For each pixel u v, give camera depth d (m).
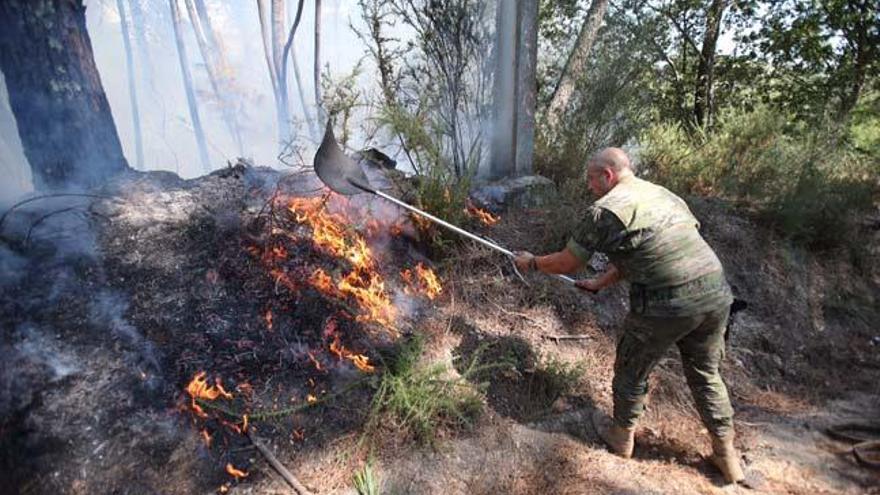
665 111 8.88
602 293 3.79
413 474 2.54
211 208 3.35
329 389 2.75
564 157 5.00
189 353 2.71
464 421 2.73
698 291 2.44
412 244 3.64
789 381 3.68
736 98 9.19
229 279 3.03
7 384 2.50
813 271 4.45
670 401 3.28
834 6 7.75
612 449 2.88
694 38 9.03
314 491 2.40
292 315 2.96
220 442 2.48
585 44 5.75
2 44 3.07
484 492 2.53
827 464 2.87
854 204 4.92
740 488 2.67
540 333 3.44
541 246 3.85
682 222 2.50
